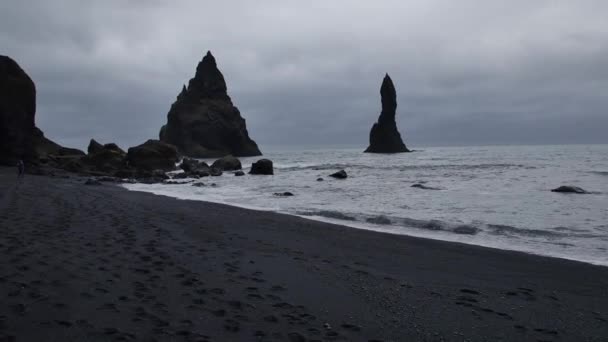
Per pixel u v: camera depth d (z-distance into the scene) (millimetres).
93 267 6996
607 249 10359
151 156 47406
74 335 4340
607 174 37125
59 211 13586
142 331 4555
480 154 105688
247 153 117062
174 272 7105
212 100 118250
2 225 10289
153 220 12906
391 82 122188
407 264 8766
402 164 61750
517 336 5066
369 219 14953
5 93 40156
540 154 98312
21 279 6059
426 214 16266
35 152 43594
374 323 5344
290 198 22625
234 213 15906
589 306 6246
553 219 14859
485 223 14078
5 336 4223
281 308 5723
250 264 8180
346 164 64375
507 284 7387
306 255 9320
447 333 5090
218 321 5051
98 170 43438
